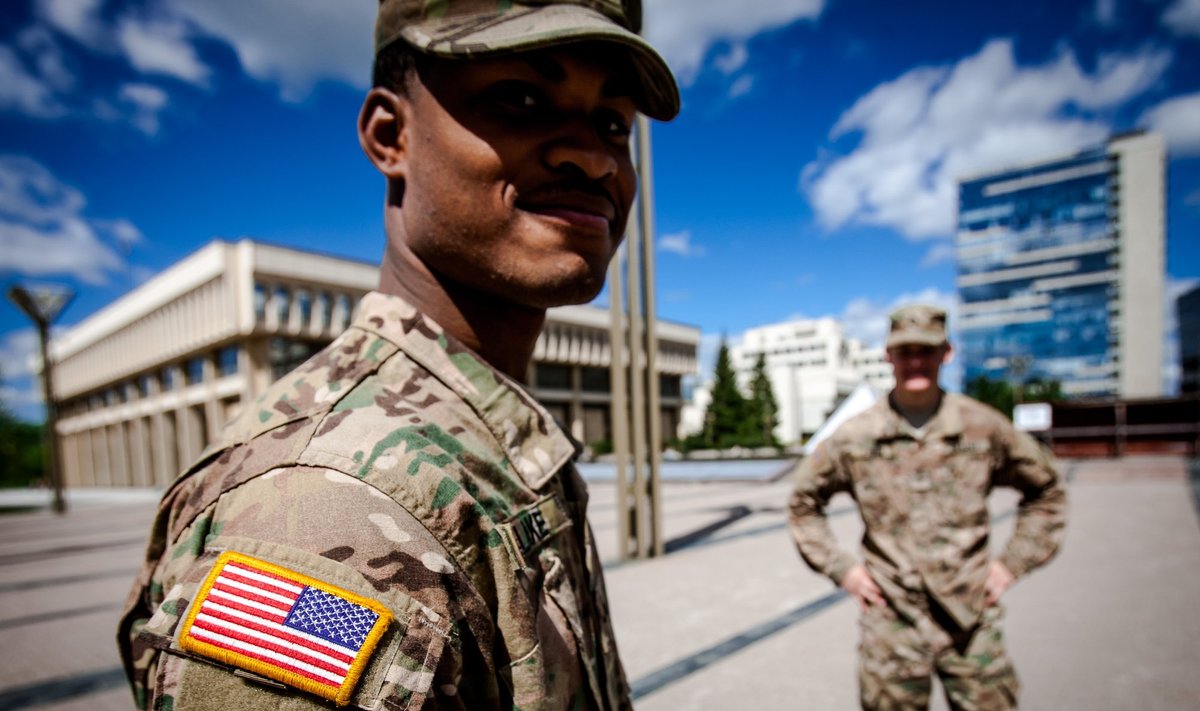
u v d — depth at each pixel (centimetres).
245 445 58
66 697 341
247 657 44
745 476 1725
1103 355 9869
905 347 226
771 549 668
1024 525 220
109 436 4528
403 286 78
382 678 45
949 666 209
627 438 632
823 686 327
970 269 10975
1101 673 338
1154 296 9625
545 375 4272
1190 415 1884
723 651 377
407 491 52
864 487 229
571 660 67
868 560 228
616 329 631
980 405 228
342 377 65
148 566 69
